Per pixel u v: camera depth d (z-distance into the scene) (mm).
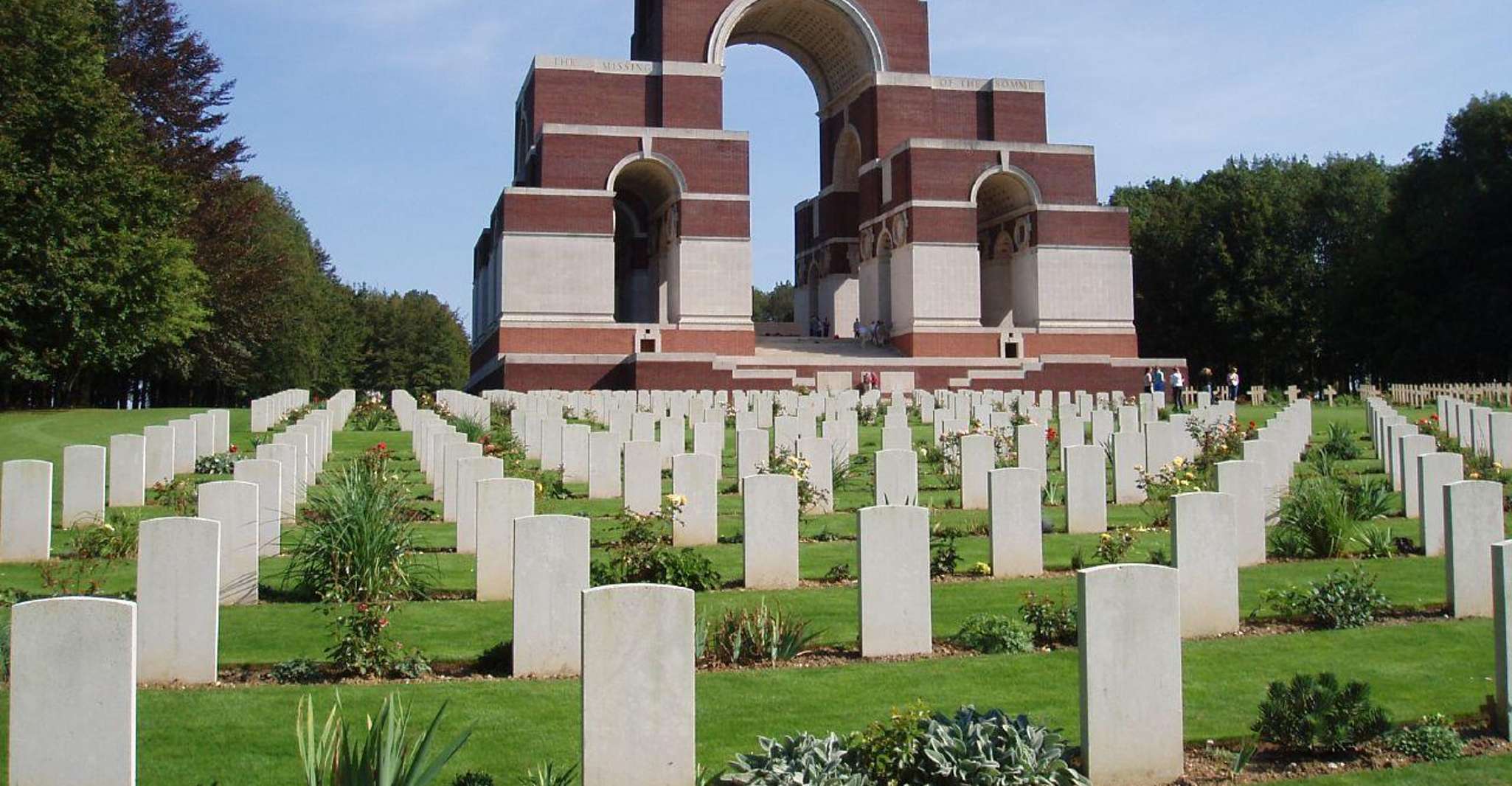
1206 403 39844
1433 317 62812
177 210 44875
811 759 7445
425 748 7117
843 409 33750
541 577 10422
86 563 14391
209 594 10156
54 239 39094
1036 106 64438
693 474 16453
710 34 61781
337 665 10547
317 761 7211
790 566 13789
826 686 10055
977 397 41125
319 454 23641
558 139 56969
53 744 7094
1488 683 10102
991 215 65812
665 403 40344
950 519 18359
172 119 51750
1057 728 9023
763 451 20875
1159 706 8180
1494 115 62469
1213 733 8992
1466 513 12234
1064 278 60719
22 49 39094
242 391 80438
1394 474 21391
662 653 7621
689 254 58156
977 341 59344
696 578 13531
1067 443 26672
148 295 42344
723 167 58781
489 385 57969
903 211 60219
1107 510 19578
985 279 66625
